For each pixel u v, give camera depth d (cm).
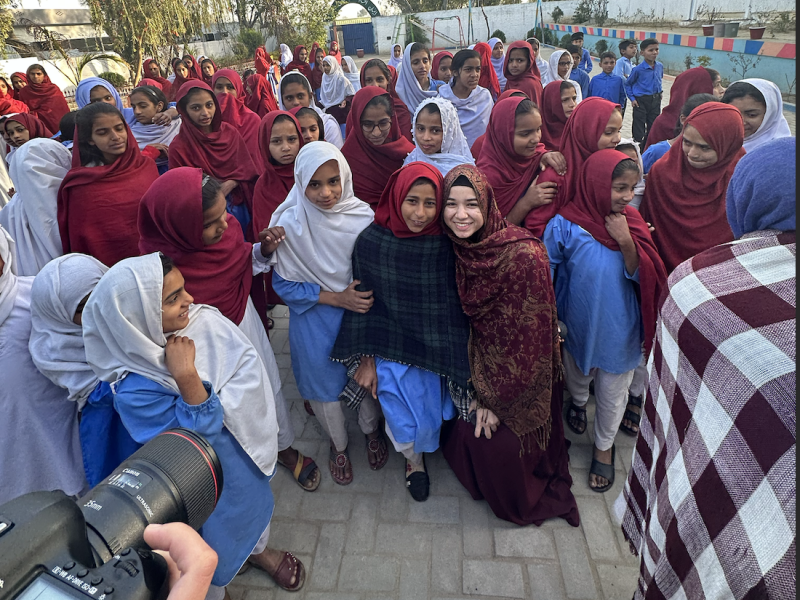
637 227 194
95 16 1449
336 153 187
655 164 216
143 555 68
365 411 226
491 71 546
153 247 182
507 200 243
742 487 72
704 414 82
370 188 305
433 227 181
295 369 219
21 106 633
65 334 156
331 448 239
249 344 166
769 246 85
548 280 174
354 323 201
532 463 196
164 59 1599
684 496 88
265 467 165
